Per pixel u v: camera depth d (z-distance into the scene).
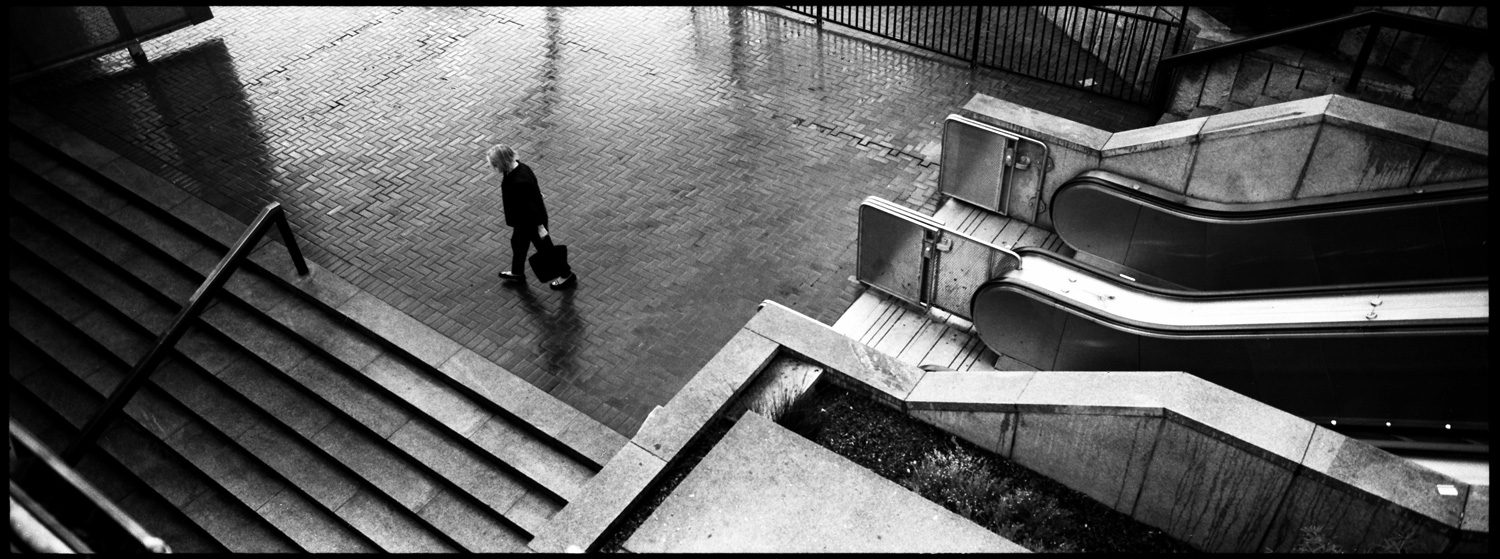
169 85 12.38
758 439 5.73
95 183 10.41
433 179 10.84
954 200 10.62
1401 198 7.46
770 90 12.18
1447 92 9.20
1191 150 8.60
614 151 11.22
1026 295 8.26
